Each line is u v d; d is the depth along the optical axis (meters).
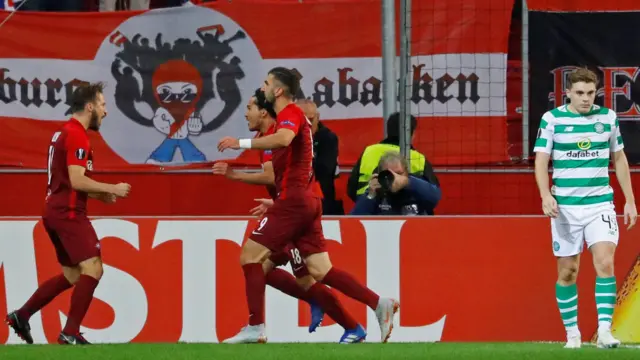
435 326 29.09
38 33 34.00
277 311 29.08
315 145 31.77
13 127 33.94
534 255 29.11
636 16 33.78
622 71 33.84
